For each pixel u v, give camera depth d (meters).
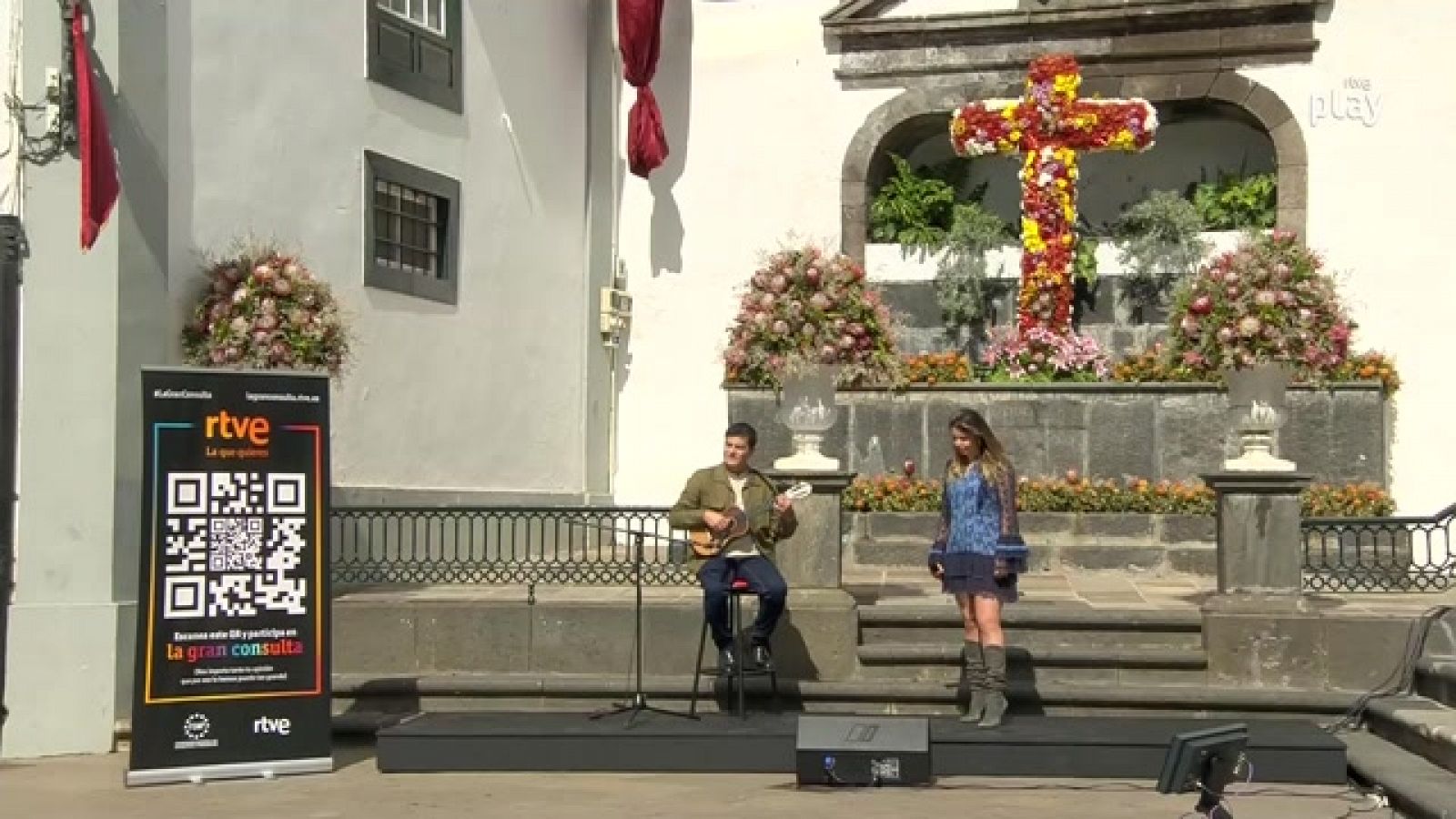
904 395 14.47
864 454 14.52
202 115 11.22
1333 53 15.03
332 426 12.31
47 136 9.93
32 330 9.87
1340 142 14.98
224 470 8.89
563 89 15.68
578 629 10.34
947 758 8.66
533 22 15.20
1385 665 9.52
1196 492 13.49
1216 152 16.03
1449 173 14.70
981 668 9.05
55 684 9.80
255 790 8.46
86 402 10.00
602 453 16.23
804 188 16.16
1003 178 16.38
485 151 14.39
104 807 8.01
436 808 7.87
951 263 15.76
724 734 8.91
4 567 9.71
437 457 13.65
